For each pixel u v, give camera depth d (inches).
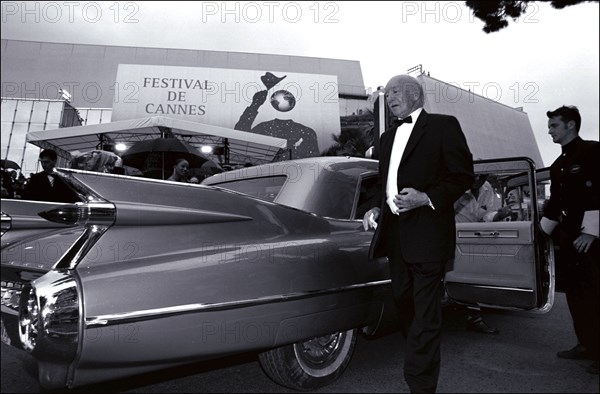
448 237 70.7
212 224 62.8
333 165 89.2
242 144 463.8
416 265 70.4
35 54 1355.8
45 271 53.3
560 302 157.8
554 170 94.2
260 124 908.6
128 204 54.7
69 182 53.2
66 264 50.4
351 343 82.7
